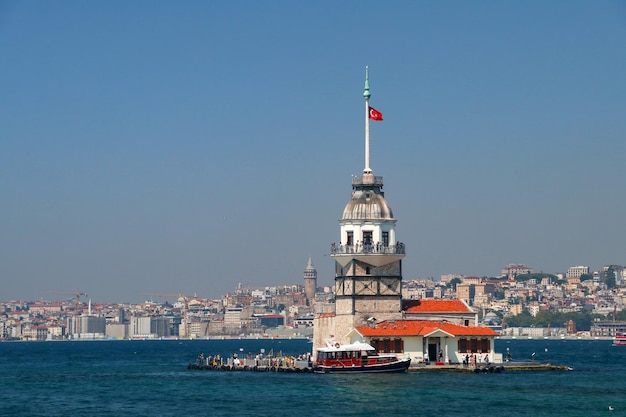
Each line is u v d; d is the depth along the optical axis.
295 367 182.88
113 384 179.38
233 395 147.00
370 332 173.12
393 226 181.50
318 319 195.38
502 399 137.12
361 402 134.75
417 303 184.50
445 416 122.69
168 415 127.94
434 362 175.38
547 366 189.00
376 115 184.50
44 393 163.38
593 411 126.44
